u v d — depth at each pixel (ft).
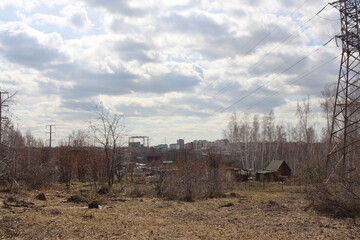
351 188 58.44
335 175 62.75
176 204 79.66
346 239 40.70
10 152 97.25
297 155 216.74
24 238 37.93
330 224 50.98
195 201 89.04
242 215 62.80
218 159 122.01
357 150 78.74
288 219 56.80
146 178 153.58
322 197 62.08
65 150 157.99
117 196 95.40
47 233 40.68
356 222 52.80
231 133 248.73
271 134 248.93
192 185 95.76
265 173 182.60
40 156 157.38
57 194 94.38
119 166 132.05
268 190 125.18
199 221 55.57
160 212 65.46
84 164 151.53
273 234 44.11
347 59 76.07
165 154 260.62
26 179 108.58
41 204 69.72
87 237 39.40
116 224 48.62
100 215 56.95
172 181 97.76
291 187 138.82
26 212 55.47
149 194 101.09
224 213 65.41
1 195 80.12
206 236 42.19
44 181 111.96
